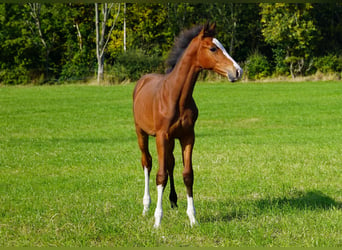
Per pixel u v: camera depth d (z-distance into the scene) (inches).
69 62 2282.2
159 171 308.0
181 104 303.1
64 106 1279.5
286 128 909.2
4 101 1393.9
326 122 977.5
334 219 318.0
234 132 870.4
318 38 2180.1
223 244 277.3
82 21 2412.6
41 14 2327.8
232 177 480.1
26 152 661.3
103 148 693.3
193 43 302.2
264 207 356.5
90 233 295.7
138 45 2407.7
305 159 575.8
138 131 350.6
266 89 1691.7
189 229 300.7
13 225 323.3
